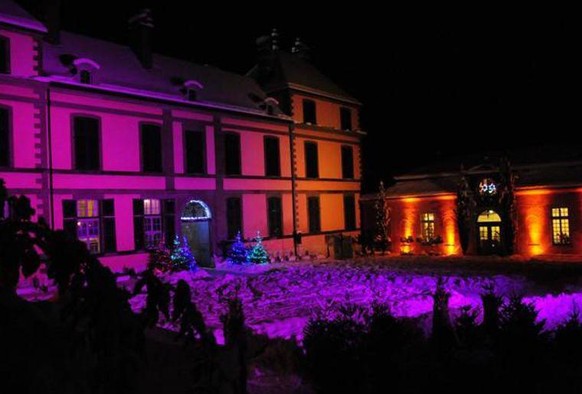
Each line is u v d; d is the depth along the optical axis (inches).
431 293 717.3
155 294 100.7
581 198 1198.3
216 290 818.8
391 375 268.1
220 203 1248.2
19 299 84.4
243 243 1285.7
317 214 1530.5
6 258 85.0
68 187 948.0
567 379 273.1
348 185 1647.4
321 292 764.6
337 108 1636.3
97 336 84.7
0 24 852.6
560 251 1227.9
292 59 1636.3
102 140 1012.5
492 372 261.1
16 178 872.3
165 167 1127.0
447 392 261.6
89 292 85.0
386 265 1163.9
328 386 274.5
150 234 1096.8
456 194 1386.6
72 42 1078.4
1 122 863.1
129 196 1052.5
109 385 84.0
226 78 1409.9
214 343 129.0
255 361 346.9
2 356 79.0
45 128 914.1
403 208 1501.0
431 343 304.8
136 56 1190.3
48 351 83.5
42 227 89.2
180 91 1186.0
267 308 643.5
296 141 1476.4
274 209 1398.9
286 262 1294.3
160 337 360.2
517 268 1029.8
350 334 284.7
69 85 952.3
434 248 1433.3
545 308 589.3
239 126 1310.3
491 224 1331.2
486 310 312.8
